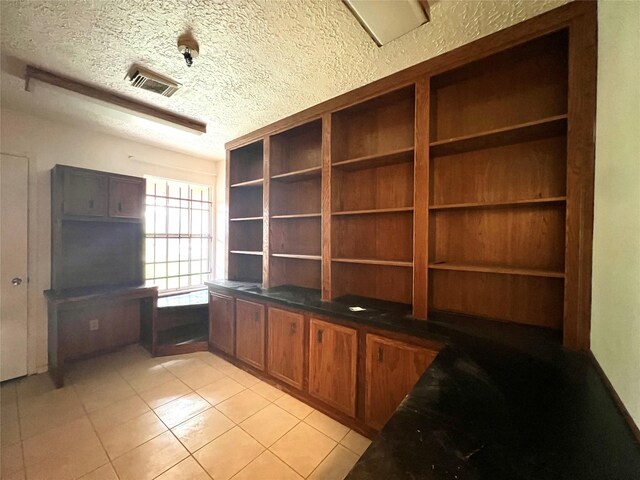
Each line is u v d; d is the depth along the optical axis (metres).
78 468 1.50
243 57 1.68
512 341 1.39
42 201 2.60
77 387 2.33
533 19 1.37
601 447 0.71
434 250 1.89
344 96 2.12
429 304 1.91
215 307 3.01
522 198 1.64
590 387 1.00
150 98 2.22
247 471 1.50
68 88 1.98
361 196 2.31
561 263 1.52
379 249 2.23
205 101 2.25
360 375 1.81
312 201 2.74
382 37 1.49
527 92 1.61
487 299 1.75
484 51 1.52
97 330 2.94
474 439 0.74
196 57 1.68
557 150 1.54
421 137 1.74
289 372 2.24
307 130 2.66
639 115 0.77
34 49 1.64
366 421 1.77
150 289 2.89
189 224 3.91
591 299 1.25
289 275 2.90
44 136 2.60
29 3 1.29
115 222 3.01
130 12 1.35
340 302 2.14
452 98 1.85
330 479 1.46
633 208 0.81
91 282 2.90
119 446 1.67
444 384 1.03
